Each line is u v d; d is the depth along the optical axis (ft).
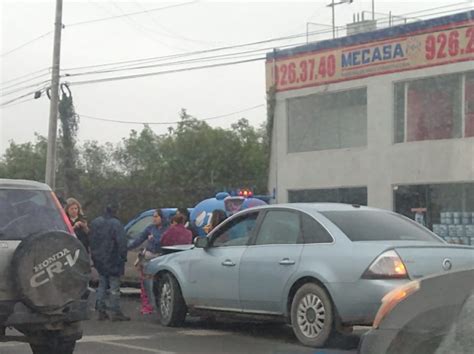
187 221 43.45
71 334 24.34
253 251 30.73
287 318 29.09
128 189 114.32
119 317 36.52
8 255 22.88
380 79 78.07
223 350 28.12
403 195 76.38
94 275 38.50
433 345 14.47
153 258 37.96
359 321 26.50
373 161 78.69
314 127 85.20
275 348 28.40
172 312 34.14
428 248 27.12
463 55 71.31
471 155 70.85
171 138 156.66
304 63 85.66
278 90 88.48
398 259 26.27
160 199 116.16
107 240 36.14
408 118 76.33
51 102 88.89
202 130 153.58
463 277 14.87
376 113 78.38
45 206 24.63
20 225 23.76
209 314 32.89
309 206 30.32
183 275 33.76
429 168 74.08
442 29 72.90
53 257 22.90
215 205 48.03
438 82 73.67
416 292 15.25
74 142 102.12
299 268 28.37
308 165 85.15
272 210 31.14
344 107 82.12
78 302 23.45
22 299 22.56
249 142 154.71
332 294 27.07
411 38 75.41
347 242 27.68
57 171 104.27
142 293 39.73
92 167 161.68
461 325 14.01
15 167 174.09
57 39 89.40
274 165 88.99
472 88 71.10
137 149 166.71
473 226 70.54
